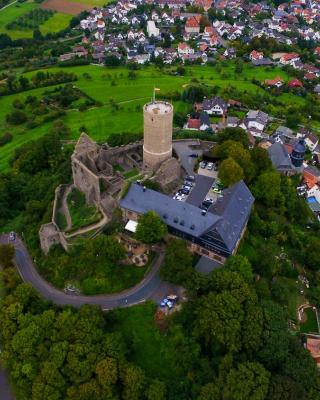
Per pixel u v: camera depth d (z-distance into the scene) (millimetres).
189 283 115812
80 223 139500
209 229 124625
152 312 119125
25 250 147625
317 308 129000
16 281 128750
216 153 170750
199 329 108938
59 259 131500
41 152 192750
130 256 131500
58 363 104312
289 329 119000
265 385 97312
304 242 149625
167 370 109438
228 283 113750
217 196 152750
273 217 152625
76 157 147375
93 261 127438
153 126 148500
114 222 137875
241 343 105562
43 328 112250
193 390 102938
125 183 143625
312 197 184000
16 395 111750
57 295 127125
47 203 157375
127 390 102500
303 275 139125
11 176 186250
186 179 162250
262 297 119938
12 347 111000
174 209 132125
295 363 103812
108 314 118250
